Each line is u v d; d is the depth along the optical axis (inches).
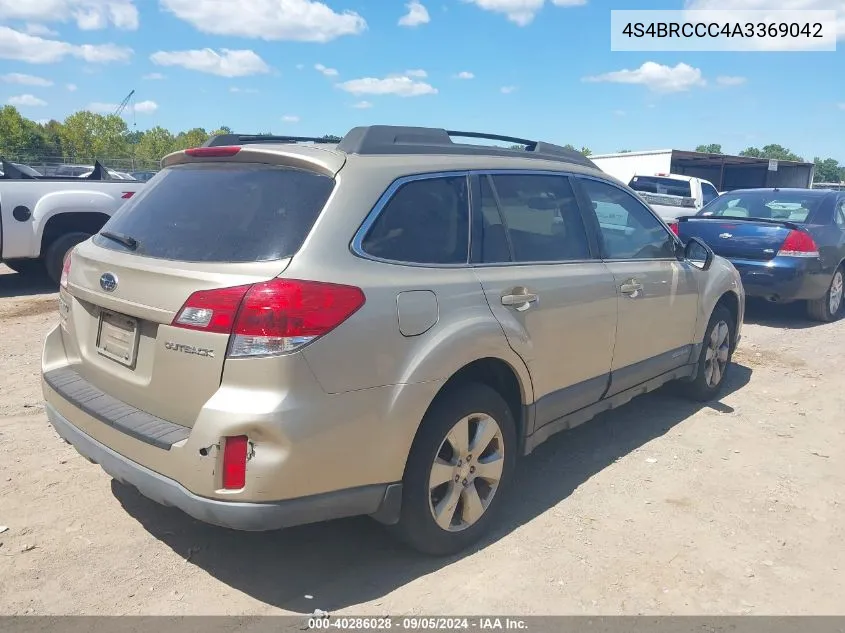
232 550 137.5
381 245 123.8
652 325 188.9
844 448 197.0
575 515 154.3
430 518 129.7
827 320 368.8
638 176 662.5
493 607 121.5
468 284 134.4
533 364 147.9
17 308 341.4
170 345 114.3
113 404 125.8
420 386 122.5
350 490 117.0
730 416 219.8
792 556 140.8
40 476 163.8
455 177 141.5
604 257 174.6
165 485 112.4
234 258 115.4
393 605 121.6
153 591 123.7
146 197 142.7
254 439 107.0
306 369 109.0
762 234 341.4
